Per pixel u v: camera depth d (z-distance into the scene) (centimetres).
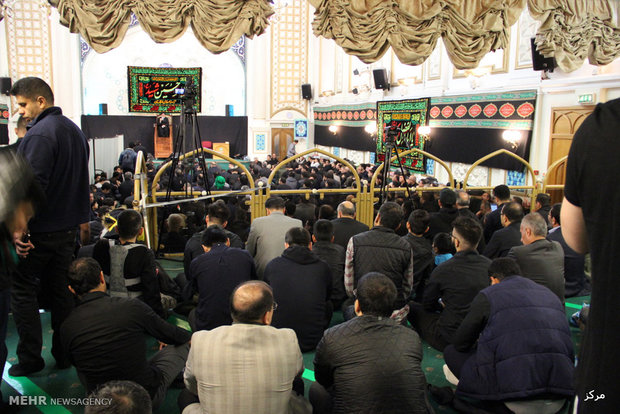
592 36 518
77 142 275
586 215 87
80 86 1798
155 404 244
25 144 252
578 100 742
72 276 227
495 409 245
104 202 628
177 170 691
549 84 800
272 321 313
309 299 312
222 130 1847
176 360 261
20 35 1620
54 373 294
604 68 709
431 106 1162
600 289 84
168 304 368
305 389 283
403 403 193
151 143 1817
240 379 188
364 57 450
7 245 142
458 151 1070
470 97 1018
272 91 1895
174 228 511
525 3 483
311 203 564
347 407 195
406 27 450
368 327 208
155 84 1792
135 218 312
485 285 297
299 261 318
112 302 229
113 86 1862
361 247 322
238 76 1959
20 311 280
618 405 81
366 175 1056
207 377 190
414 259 366
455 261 305
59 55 1672
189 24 420
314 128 1912
